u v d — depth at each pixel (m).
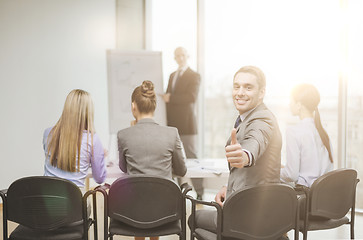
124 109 4.70
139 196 1.89
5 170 3.97
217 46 4.71
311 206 2.07
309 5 4.07
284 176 2.37
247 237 1.73
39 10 4.23
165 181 1.87
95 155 2.20
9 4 3.95
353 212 2.29
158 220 1.92
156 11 5.08
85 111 2.19
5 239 1.94
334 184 2.09
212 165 2.80
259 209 1.71
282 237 1.89
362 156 3.86
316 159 2.35
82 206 1.95
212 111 4.82
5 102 3.95
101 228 3.27
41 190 1.86
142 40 5.19
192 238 1.97
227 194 1.84
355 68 3.84
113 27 4.98
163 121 4.46
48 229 1.91
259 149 1.55
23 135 4.11
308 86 2.41
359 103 3.85
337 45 3.90
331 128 3.94
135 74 4.70
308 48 4.07
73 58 4.58
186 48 4.88
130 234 1.98
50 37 4.34
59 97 4.45
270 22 4.32
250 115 1.72
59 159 2.12
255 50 4.43
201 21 4.76
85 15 4.68
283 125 4.21
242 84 1.74
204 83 4.82
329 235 3.15
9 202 1.90
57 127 2.17
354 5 3.80
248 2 4.45
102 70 4.92
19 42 4.05
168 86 4.48
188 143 4.39
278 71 4.25
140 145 2.25
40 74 4.25
